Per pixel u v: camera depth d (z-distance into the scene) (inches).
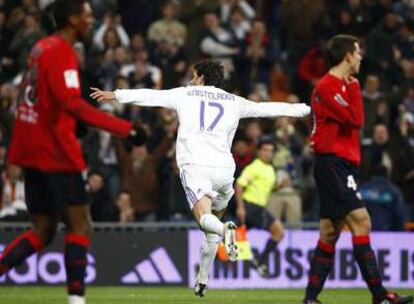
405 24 2704.2
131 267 1971.0
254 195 1941.4
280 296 1683.1
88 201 1018.7
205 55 2659.9
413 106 2498.8
